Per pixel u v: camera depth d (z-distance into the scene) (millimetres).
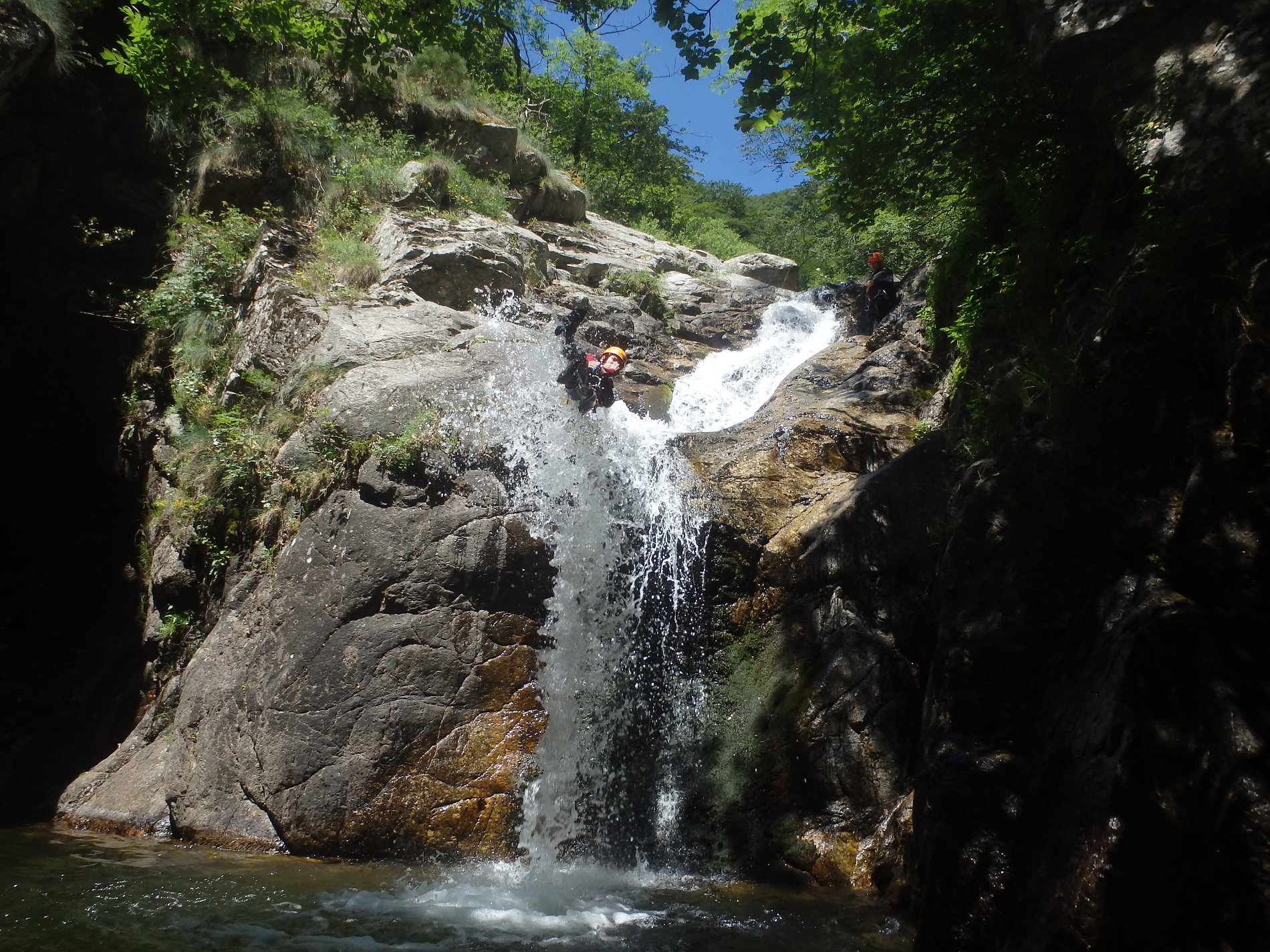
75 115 12641
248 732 7203
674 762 7164
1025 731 4527
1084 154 7184
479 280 11977
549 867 6496
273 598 7664
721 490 8383
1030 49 6379
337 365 9281
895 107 8164
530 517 7648
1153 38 5602
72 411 12258
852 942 4902
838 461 9031
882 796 6371
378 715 6879
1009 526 5020
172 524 9695
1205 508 3975
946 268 9922
